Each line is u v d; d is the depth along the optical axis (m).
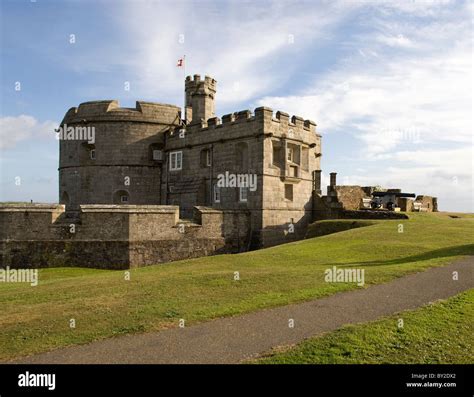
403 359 8.13
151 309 11.68
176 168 42.22
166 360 8.27
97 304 12.49
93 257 27.47
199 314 11.09
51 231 27.34
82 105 44.25
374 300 12.12
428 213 39.16
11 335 9.98
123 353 8.69
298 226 37.19
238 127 35.72
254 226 33.94
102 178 43.12
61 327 10.43
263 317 10.82
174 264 21.50
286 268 17.92
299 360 8.07
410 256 19.69
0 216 26.75
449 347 8.65
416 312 10.66
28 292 15.35
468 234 25.33
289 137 36.03
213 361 8.17
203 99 42.97
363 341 8.88
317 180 39.50
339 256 20.78
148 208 28.58
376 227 28.72
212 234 31.55
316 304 11.90
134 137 43.22
